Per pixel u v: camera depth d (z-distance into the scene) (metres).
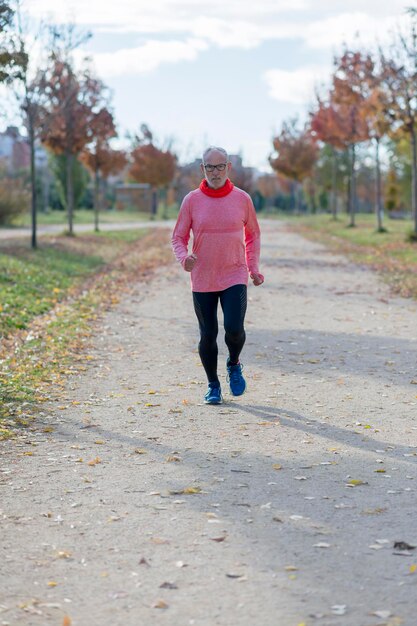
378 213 38.97
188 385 8.59
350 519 4.79
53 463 5.96
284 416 7.25
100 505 5.08
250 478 5.56
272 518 4.82
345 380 8.73
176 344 11.06
